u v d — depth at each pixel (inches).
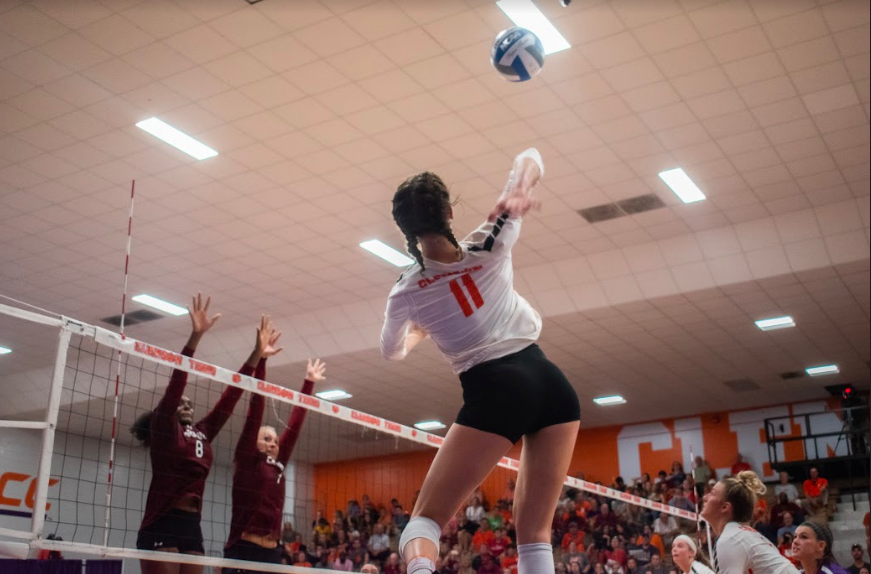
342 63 411.2
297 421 216.8
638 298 626.5
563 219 576.4
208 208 545.0
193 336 190.5
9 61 405.7
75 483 753.0
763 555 161.9
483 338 95.6
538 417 95.9
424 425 955.3
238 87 428.5
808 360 769.6
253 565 183.3
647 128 471.2
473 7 373.7
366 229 579.5
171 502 180.7
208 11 373.4
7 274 629.9
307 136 472.1
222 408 202.5
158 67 412.8
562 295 646.5
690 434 926.4
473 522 831.7
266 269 636.1
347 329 707.4
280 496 210.4
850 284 606.5
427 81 426.6
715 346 733.3
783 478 769.6
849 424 773.3
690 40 399.2
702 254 599.2
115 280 644.7
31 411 773.9
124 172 502.0
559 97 441.7
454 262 96.1
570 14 378.9
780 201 559.2
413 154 493.0
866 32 393.7
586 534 757.3
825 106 452.4
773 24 389.1
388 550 810.2
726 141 486.0
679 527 741.3
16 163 489.4
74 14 374.0
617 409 914.1
